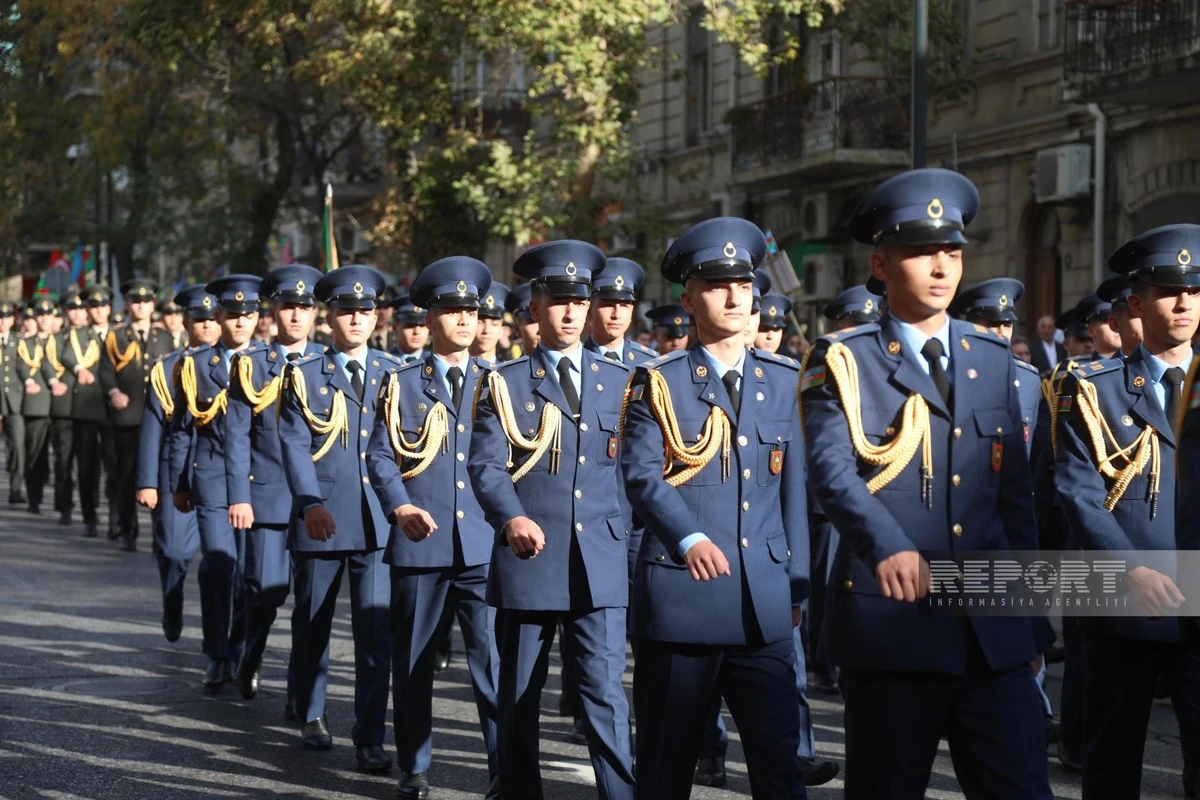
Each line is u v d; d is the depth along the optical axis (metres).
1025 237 20.19
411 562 6.75
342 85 20.69
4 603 11.56
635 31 18.39
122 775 6.94
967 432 4.26
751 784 5.04
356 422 7.61
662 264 5.43
